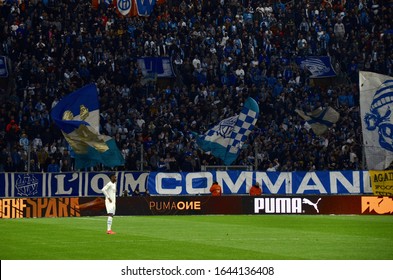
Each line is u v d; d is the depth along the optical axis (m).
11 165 92.69
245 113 92.31
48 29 112.12
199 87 111.69
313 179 94.00
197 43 116.94
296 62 118.12
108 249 53.16
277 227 71.06
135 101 106.56
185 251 52.22
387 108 89.06
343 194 93.75
